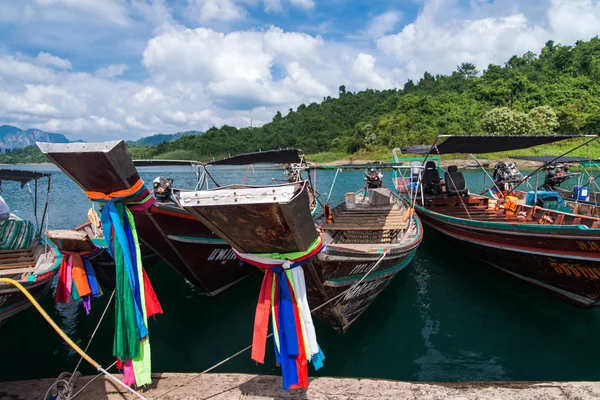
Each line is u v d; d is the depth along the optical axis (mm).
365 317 7805
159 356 6707
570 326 7309
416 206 12773
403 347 6773
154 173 33469
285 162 12562
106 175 4008
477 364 6246
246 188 3326
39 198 25234
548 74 64688
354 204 14156
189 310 8523
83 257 5902
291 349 3881
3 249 7336
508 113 47281
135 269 4340
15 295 5777
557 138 9297
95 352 6824
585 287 7113
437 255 11805
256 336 4117
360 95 113812
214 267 8516
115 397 4324
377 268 6543
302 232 3648
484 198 12805
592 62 62406
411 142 51688
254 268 9875
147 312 4551
